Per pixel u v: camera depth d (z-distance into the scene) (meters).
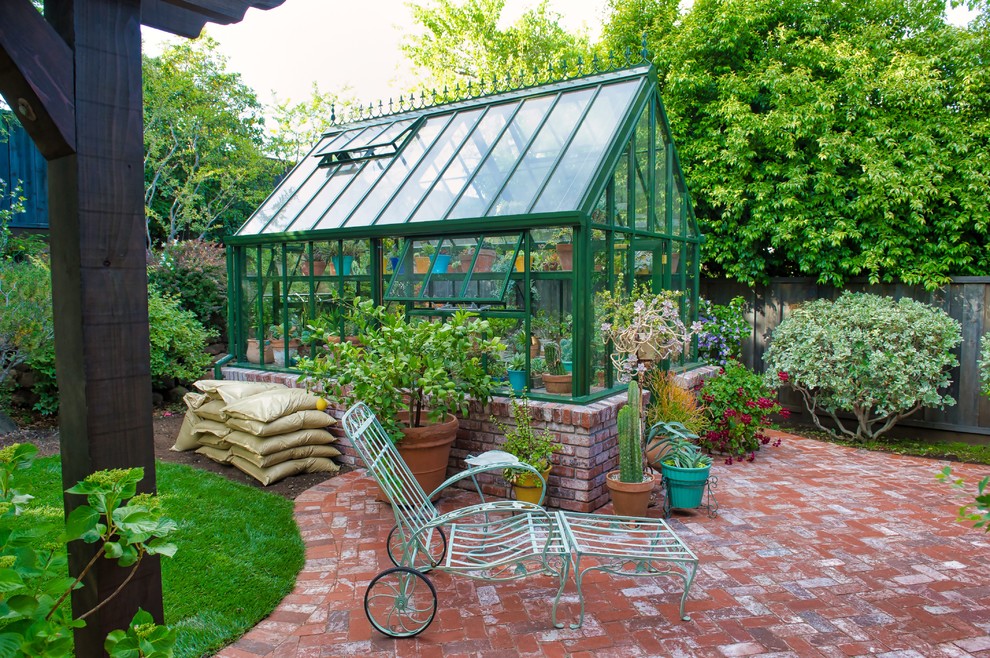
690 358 8.62
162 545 2.06
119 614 2.43
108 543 1.99
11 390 7.55
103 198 2.34
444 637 3.56
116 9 2.37
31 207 10.90
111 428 2.39
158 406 8.98
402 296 6.42
